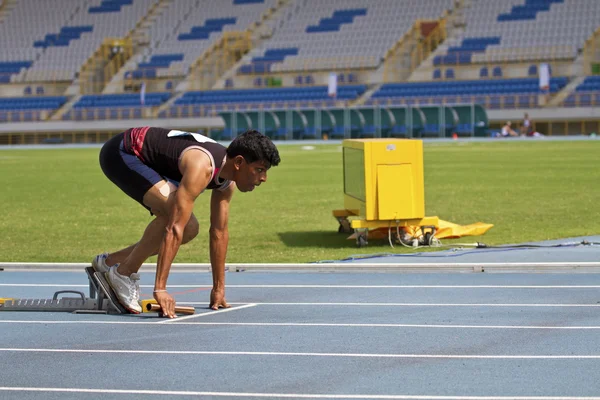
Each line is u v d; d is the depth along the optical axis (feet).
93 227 47.55
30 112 199.93
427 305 24.39
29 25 232.53
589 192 61.93
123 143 22.24
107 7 231.71
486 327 21.44
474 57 182.09
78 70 214.07
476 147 137.28
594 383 16.42
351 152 40.27
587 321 21.98
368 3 208.54
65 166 112.27
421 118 170.60
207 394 16.16
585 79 172.04
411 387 16.34
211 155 21.74
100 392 16.42
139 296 24.56
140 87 207.51
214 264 24.14
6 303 24.50
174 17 222.89
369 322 22.26
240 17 216.74
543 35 183.01
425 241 37.55
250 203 59.41
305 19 210.59
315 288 27.45
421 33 195.83
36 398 16.10
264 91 192.24
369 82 190.49
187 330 21.53
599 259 31.91
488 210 51.75
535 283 27.61
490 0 196.34
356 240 38.50
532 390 16.02
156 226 22.91
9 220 51.29
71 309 24.21
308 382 16.79
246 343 20.11
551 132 171.53
